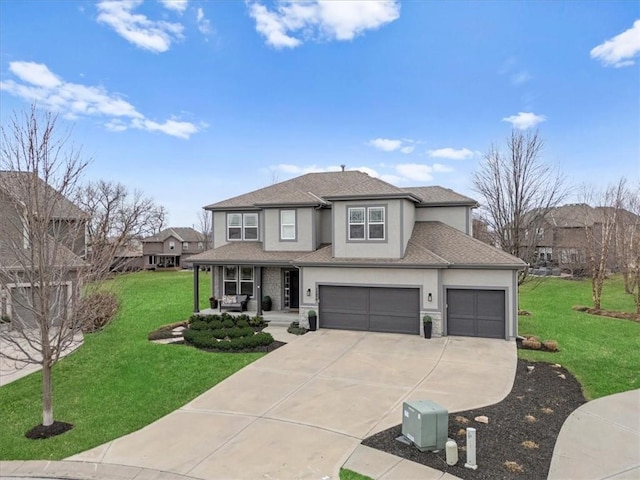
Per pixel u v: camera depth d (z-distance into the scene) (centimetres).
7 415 915
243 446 733
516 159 2239
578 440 739
